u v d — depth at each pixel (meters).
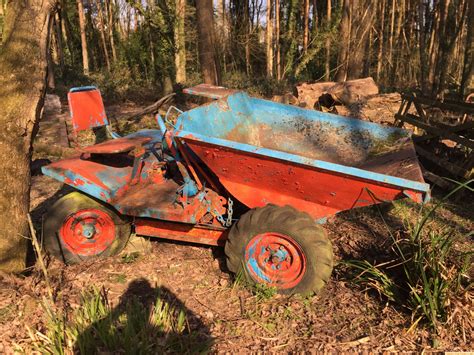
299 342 2.94
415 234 3.53
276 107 4.75
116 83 16.53
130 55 23.31
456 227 4.77
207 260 4.02
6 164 3.40
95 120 4.34
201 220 3.78
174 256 4.07
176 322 3.08
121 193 3.78
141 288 3.54
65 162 3.92
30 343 2.86
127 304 3.13
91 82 17.77
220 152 3.29
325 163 3.03
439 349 2.85
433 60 20.72
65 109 11.69
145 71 22.36
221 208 3.63
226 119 4.32
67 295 3.39
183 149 3.53
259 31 28.52
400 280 3.46
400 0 25.16
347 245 4.31
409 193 2.99
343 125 4.50
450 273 3.14
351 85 8.85
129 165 4.14
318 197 3.40
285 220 3.27
